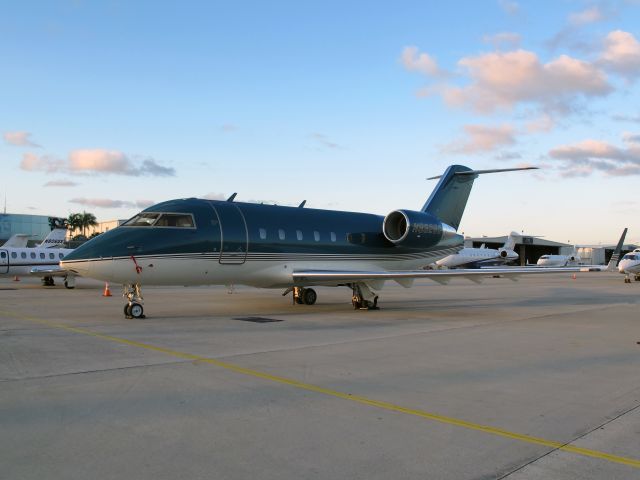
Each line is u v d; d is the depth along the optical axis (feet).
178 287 96.43
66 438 15.19
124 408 18.08
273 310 52.80
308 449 14.61
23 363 25.29
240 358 27.14
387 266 61.46
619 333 39.45
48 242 130.31
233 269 48.55
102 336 33.88
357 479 12.77
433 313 52.54
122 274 42.47
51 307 53.88
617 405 19.51
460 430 16.35
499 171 65.62
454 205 69.10
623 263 127.34
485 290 96.43
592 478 12.98
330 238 55.98
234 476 12.84
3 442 14.85
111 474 12.85
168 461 13.67
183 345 30.81
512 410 18.61
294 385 21.58
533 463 13.87
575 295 83.97
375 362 26.71
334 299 68.23
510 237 213.66
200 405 18.54
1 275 94.73
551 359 28.48
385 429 16.34
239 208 50.67
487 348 31.68
